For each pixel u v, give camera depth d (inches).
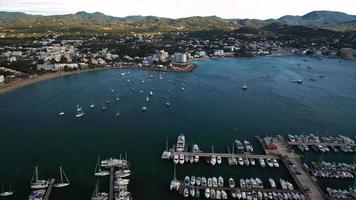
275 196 5949.8
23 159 7529.5
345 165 7096.5
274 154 7608.3
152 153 7819.9
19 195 6058.1
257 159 7436.0
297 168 6948.8
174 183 6333.7
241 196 5959.6
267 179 6624.0
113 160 7239.2
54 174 6806.1
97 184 6343.5
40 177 6678.2
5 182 6515.8
